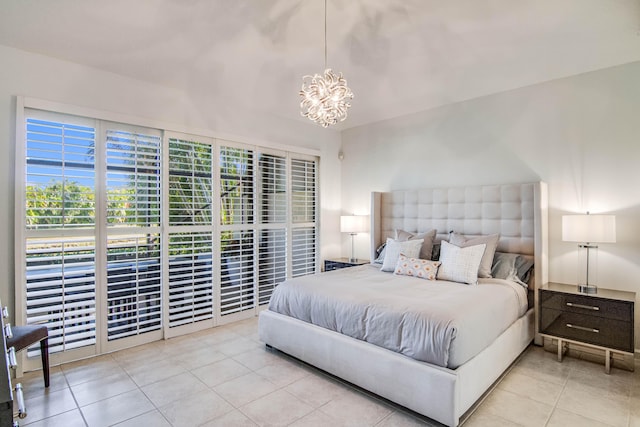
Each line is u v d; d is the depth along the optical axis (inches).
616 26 94.3
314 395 91.8
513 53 110.5
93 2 82.9
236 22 92.8
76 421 80.5
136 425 79.0
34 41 100.7
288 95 147.9
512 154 141.5
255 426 78.4
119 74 123.8
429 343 79.9
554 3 84.0
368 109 168.6
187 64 117.5
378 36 100.3
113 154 123.0
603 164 120.9
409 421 80.2
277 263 175.6
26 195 105.0
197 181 144.2
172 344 128.0
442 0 82.9
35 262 106.0
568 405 86.3
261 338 123.0
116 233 122.7
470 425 78.1
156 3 83.7
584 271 124.3
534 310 125.2
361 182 198.5
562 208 129.2
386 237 181.6
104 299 119.3
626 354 106.0
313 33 98.4
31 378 101.0
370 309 94.3
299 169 187.2
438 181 164.6
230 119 155.9
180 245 138.3
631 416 81.4
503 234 139.1
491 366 91.4
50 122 110.3
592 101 123.2
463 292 104.0
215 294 149.4
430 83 135.9
